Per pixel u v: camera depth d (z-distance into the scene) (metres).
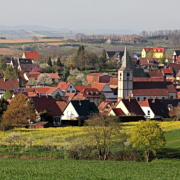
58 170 167.75
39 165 179.88
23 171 164.12
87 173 162.38
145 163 191.62
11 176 153.88
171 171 169.88
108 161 195.62
